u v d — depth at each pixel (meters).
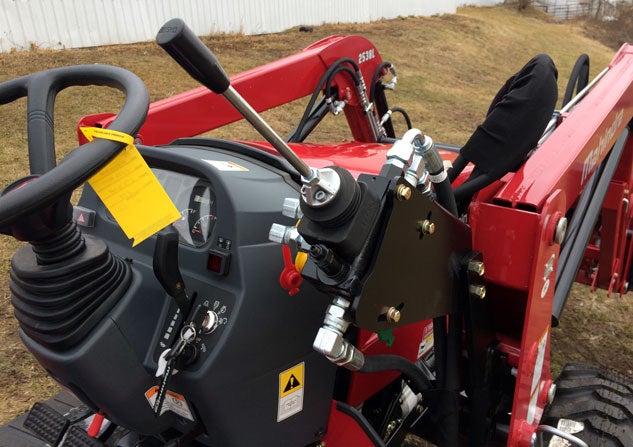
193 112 2.17
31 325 1.11
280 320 1.29
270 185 1.37
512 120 1.53
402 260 1.15
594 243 3.01
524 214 1.45
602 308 3.56
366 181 1.09
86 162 0.93
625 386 1.85
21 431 1.53
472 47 13.72
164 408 1.29
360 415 1.47
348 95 2.66
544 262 1.50
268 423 1.33
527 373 1.53
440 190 1.33
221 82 0.89
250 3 10.30
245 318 1.21
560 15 28.92
